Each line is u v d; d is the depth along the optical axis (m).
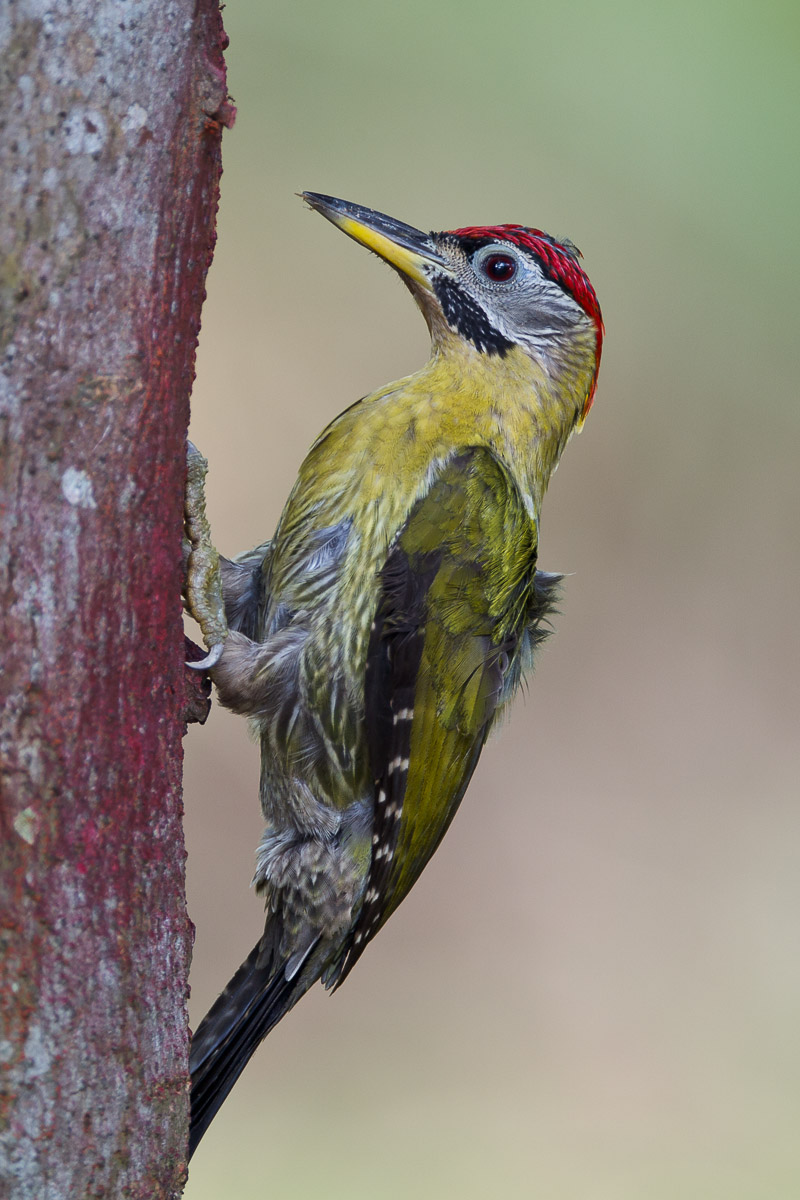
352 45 19.23
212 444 18.28
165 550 5.80
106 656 5.52
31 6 5.21
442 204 19.30
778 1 19.56
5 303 5.23
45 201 5.25
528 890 17.59
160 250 5.57
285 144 19.08
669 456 20.06
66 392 5.34
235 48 19.08
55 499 5.34
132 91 5.40
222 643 7.70
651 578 19.86
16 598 5.27
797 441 20.03
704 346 20.08
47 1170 5.33
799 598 19.77
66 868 5.39
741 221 19.94
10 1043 5.26
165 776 5.88
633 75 19.75
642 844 18.14
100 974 5.48
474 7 19.34
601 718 19.20
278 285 18.92
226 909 16.27
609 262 19.84
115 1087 5.52
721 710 19.25
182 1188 5.93
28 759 5.29
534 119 19.70
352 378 18.75
